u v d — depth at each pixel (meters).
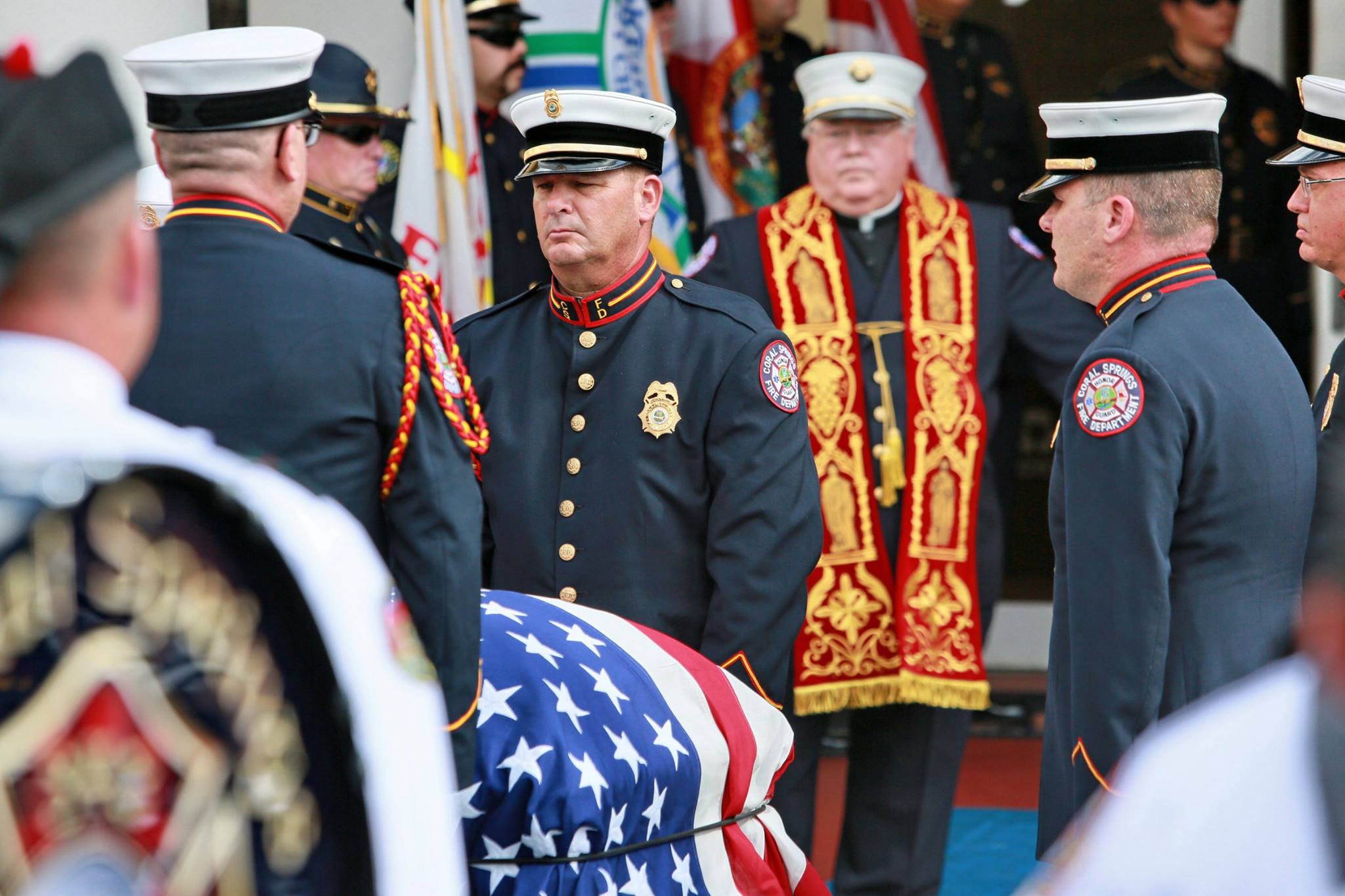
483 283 17.11
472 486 8.13
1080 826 4.25
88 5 14.77
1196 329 9.77
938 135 19.98
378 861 3.79
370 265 8.16
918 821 14.80
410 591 7.80
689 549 11.74
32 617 3.36
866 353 15.18
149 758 3.44
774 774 9.48
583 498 11.80
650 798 8.20
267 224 7.96
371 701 3.86
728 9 19.12
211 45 8.03
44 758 3.32
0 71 3.78
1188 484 9.48
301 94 8.12
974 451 15.09
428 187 16.69
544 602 9.30
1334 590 3.73
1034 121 23.81
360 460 7.74
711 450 11.62
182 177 7.96
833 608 14.62
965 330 15.30
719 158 19.09
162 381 7.52
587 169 11.62
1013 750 20.08
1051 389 15.57
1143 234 10.14
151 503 3.56
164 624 3.52
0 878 3.27
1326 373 11.81
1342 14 20.55
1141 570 9.25
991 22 23.73
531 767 7.76
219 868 3.52
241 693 3.61
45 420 3.56
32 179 3.59
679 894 8.29
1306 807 3.62
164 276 7.71
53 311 3.67
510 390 12.27
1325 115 11.40
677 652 9.29
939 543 14.91
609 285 11.99
